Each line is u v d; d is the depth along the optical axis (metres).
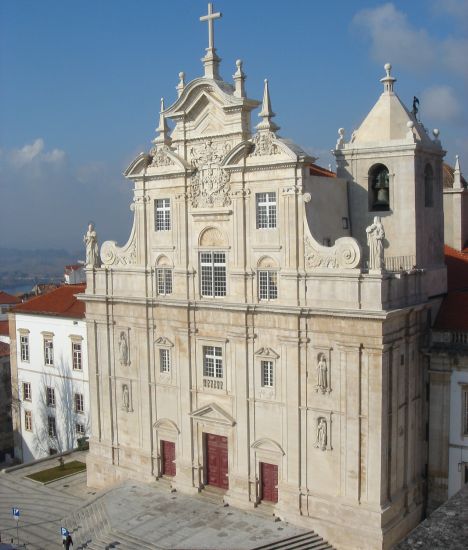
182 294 46.94
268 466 43.72
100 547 41.44
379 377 38.22
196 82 44.50
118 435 51.88
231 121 43.72
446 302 45.19
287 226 41.44
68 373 63.12
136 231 49.44
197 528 41.94
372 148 44.03
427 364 43.16
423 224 44.38
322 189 42.69
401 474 41.00
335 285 39.59
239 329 43.81
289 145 41.06
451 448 42.66
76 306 63.38
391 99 45.59
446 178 60.47
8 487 53.56
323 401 40.56
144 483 49.66
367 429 38.81
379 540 38.06
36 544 43.56
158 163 47.62
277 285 42.22
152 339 49.06
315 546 39.72
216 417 45.47
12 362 68.50
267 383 43.28
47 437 65.88
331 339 39.97
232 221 43.88
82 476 55.47
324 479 40.84
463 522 11.95
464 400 42.09
